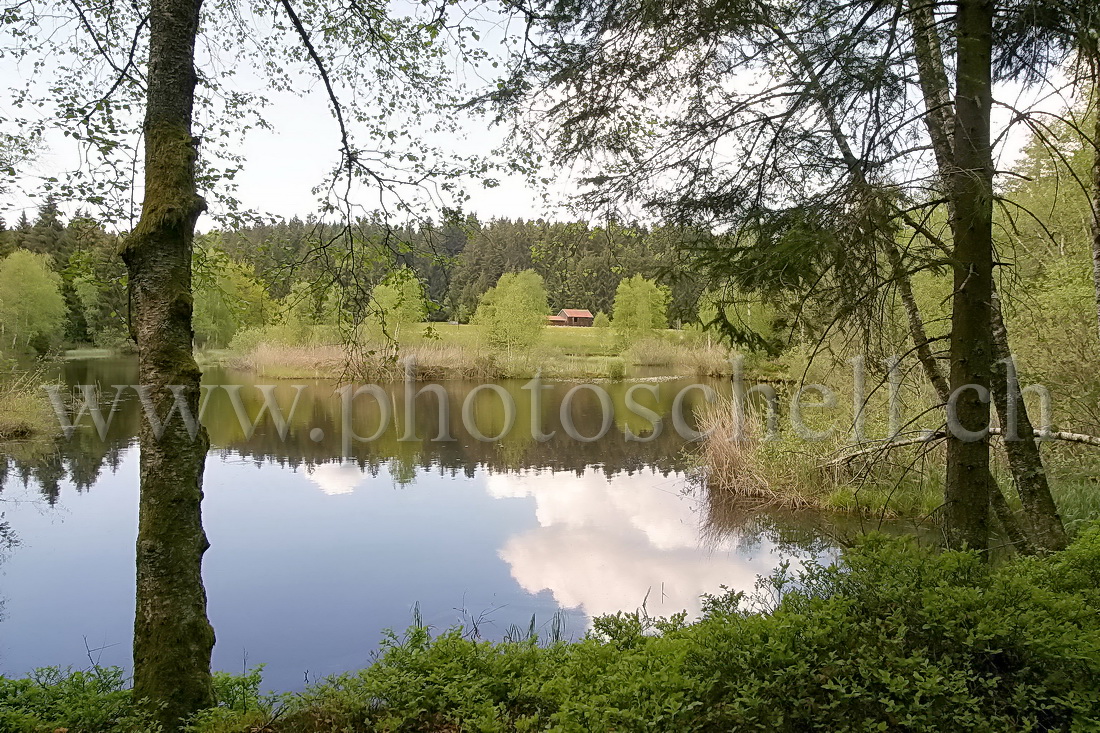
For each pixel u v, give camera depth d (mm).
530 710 2912
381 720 2879
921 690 2174
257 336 26109
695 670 2609
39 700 3070
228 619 5789
